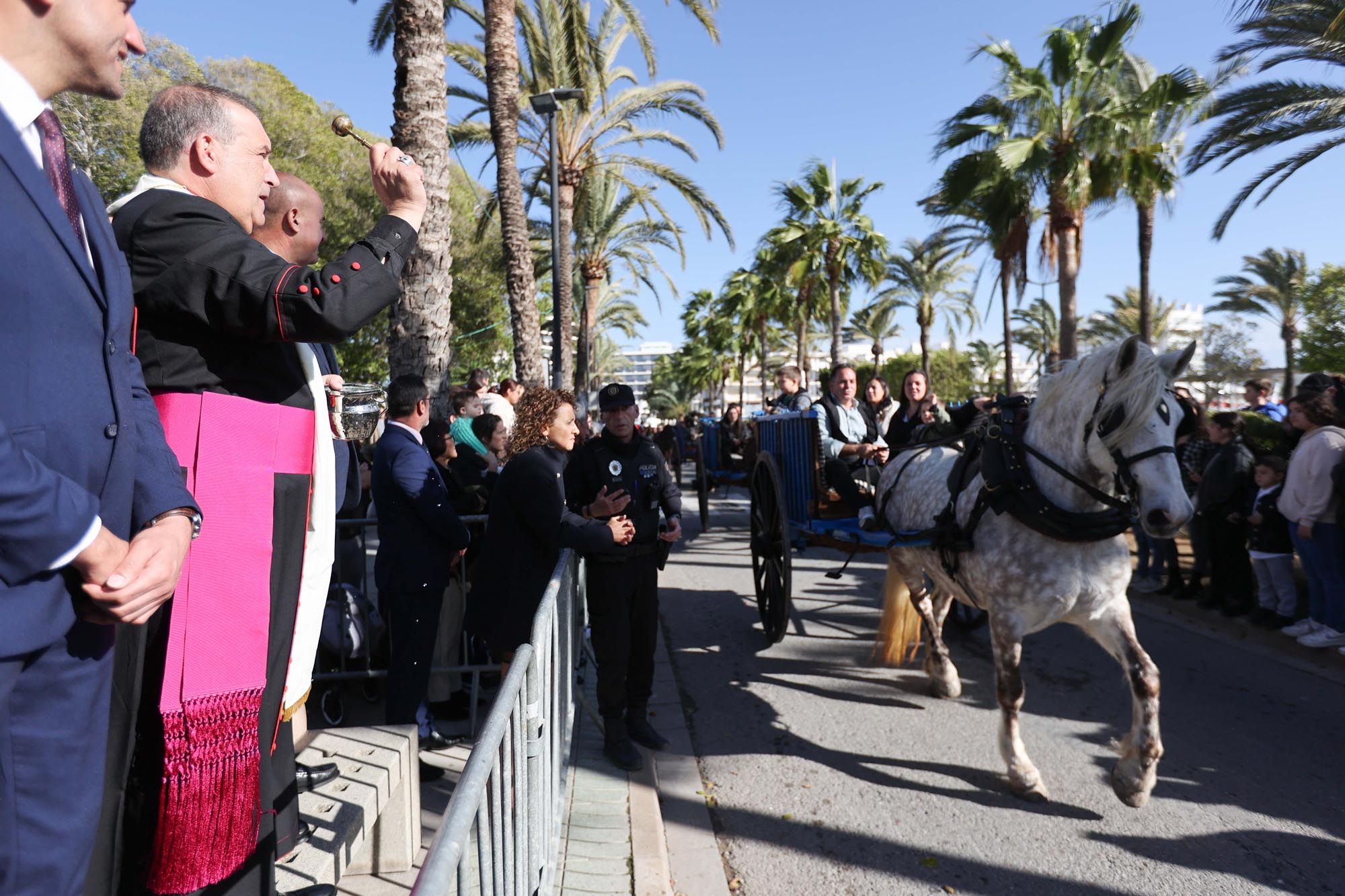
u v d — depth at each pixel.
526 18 15.96
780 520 5.68
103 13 1.18
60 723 1.14
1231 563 6.78
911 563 5.00
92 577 1.08
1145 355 3.18
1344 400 5.78
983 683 5.30
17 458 0.99
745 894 3.04
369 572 7.89
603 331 41.75
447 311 7.05
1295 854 3.19
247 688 1.57
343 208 19.53
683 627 6.83
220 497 1.55
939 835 3.40
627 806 3.57
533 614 3.81
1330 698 4.84
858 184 30.12
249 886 1.62
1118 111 16.42
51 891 1.13
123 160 15.23
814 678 5.46
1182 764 4.01
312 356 1.85
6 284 1.08
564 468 4.15
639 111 18.61
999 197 18.34
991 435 3.88
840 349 30.28
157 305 1.52
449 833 1.21
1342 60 12.34
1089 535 3.45
